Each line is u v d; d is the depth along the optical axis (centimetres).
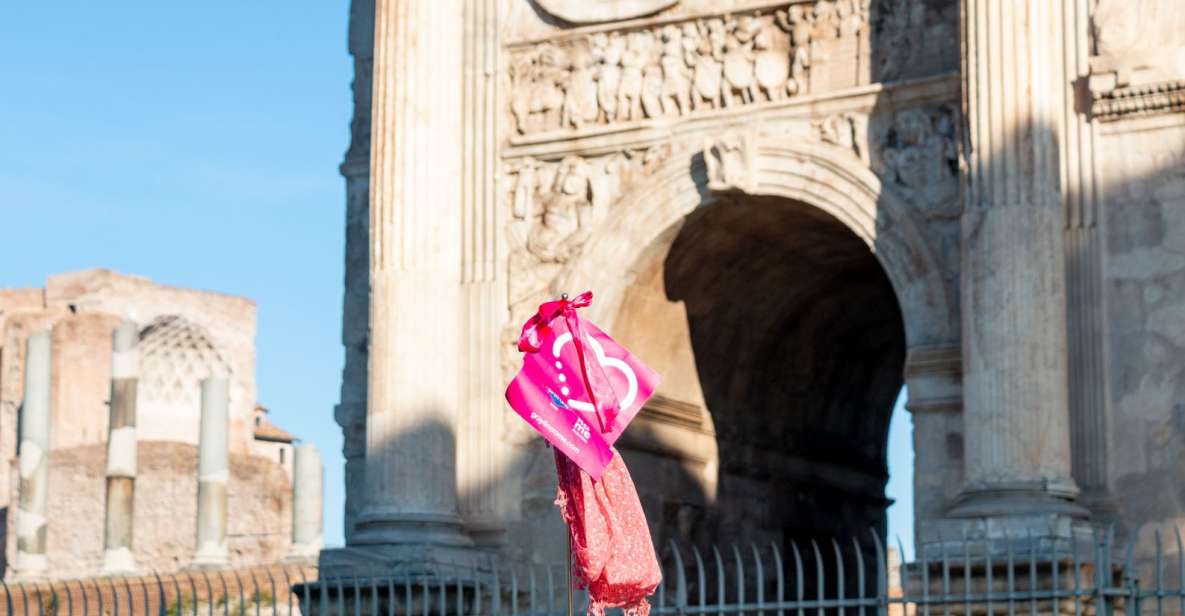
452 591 2933
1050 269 2653
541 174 3145
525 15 3194
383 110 3141
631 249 3056
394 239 3094
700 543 3328
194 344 7912
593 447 1565
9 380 7500
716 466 3397
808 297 3472
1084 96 2759
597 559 1600
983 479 2614
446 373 3081
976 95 2712
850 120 2922
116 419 5828
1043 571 2497
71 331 7381
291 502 7262
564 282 3080
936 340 2803
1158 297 2705
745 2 3031
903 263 2842
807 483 3697
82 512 6888
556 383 1573
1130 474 2686
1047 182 2673
